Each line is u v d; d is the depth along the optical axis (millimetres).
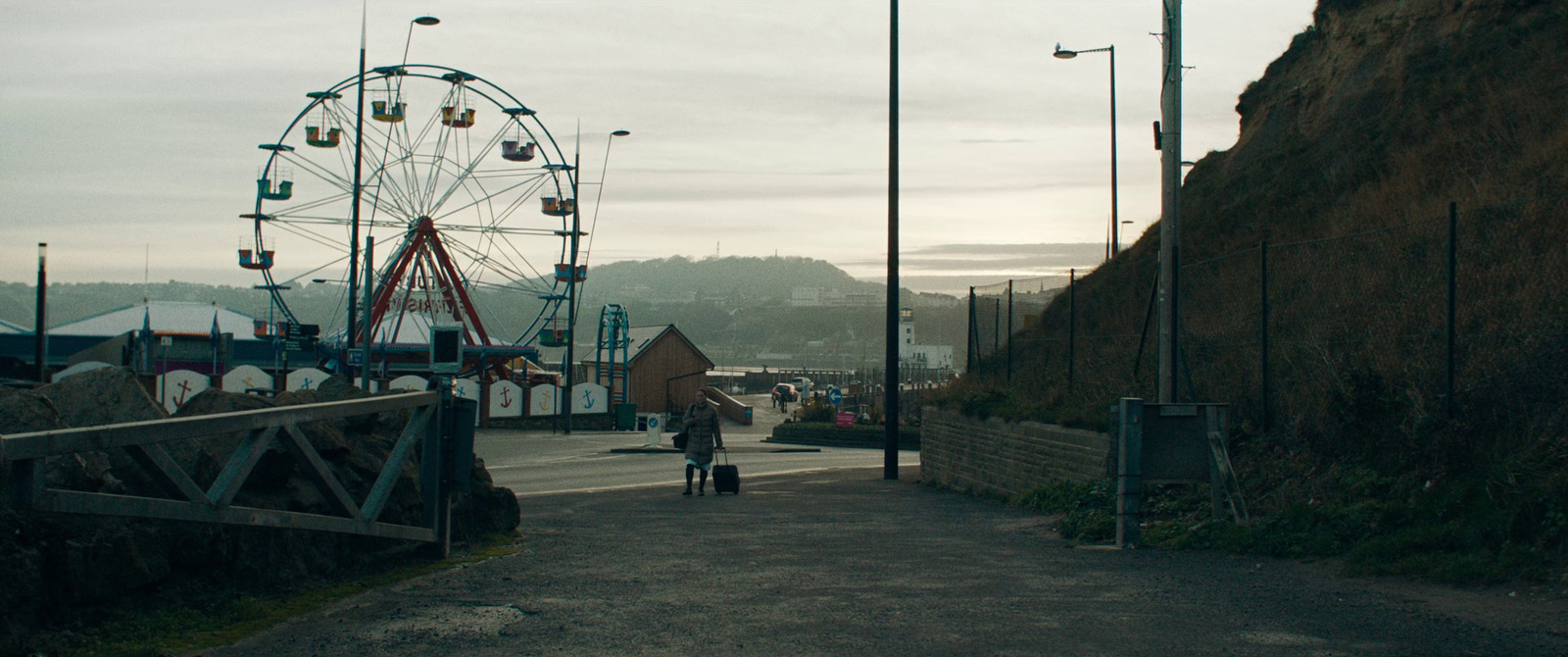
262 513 5430
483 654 4762
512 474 24562
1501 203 10758
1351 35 20938
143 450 4621
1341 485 8586
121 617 5031
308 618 5523
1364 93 18797
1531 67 14523
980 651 4727
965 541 9289
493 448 35375
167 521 5395
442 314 57125
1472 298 9758
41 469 4059
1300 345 11297
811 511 13070
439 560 7652
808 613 5656
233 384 46219
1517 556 6164
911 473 23266
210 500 5012
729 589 6453
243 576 5879
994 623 5348
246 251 50844
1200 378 13055
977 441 16734
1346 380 9648
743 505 14266
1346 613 5484
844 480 21016
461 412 7738
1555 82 13531
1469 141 13805
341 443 7121
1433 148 14391
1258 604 5777
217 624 5246
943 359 120438
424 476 7605
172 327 75188
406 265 54688
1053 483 13102
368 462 7395
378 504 6746
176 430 4773
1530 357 8336
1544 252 9727
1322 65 21641
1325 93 20812
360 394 7918
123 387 5711
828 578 6934
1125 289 18719
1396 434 8820
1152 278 17797
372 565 7090
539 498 16062
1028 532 10109
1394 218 13148
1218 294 15016
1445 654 4578
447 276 56625
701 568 7426
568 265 53281
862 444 40906
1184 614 5531
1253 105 25406
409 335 62281
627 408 53188
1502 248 10289
